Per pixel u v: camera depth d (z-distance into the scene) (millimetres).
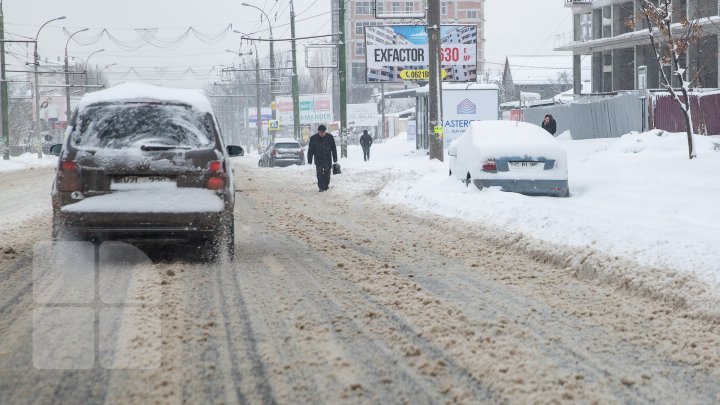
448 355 9438
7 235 21062
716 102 64250
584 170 40719
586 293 13633
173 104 16609
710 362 9312
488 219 23188
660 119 69438
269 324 11055
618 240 16953
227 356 9391
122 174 15969
